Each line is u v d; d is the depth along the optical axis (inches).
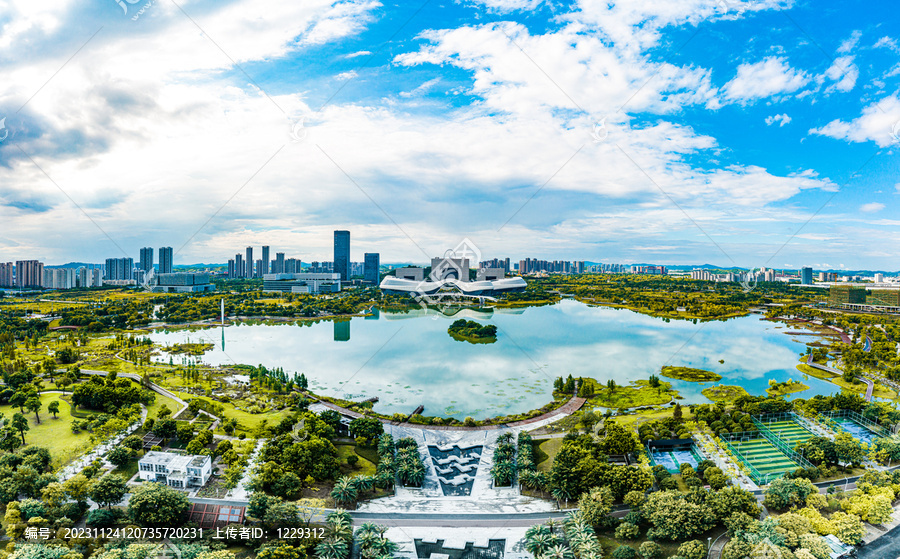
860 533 5108.3
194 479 6318.9
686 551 4899.1
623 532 5324.8
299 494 6043.3
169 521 5482.3
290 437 7239.2
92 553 4936.0
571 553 4960.6
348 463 7066.9
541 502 6200.8
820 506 5753.0
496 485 6658.5
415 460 6929.1
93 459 6860.2
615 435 7313.0
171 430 7637.8
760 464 7194.9
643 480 6053.2
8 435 7204.7
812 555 4719.5
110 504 5669.3
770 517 5310.0
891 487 6048.2
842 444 6943.9
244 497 6018.7
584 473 6186.0
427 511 5964.6
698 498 5659.5
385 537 5305.1
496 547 5265.8
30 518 5167.3
